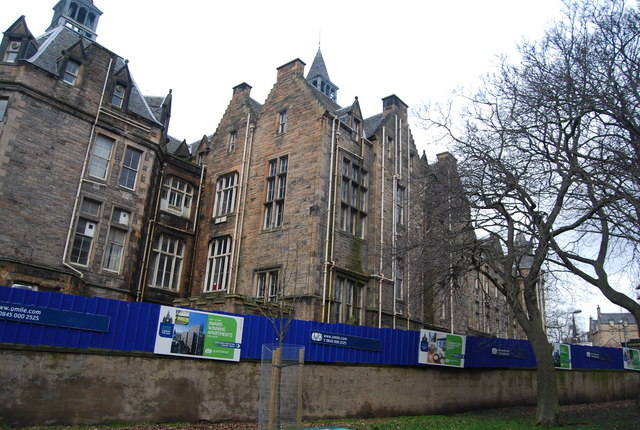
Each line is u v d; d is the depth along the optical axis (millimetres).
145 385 13367
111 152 23109
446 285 20672
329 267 23062
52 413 11836
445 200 18469
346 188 25875
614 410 22719
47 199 20094
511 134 17438
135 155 24266
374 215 26406
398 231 27719
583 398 28719
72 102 21562
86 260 21469
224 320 15125
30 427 11422
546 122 15867
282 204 25297
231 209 27594
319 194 23609
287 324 16375
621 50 15391
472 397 21781
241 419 14883
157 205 26031
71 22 34688
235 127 29484
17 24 21156
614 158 15242
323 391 16797
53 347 12141
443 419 17594
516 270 18172
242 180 27281
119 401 12867
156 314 13930
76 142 21547
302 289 22391
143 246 24453
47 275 18344
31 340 11891
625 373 32938
